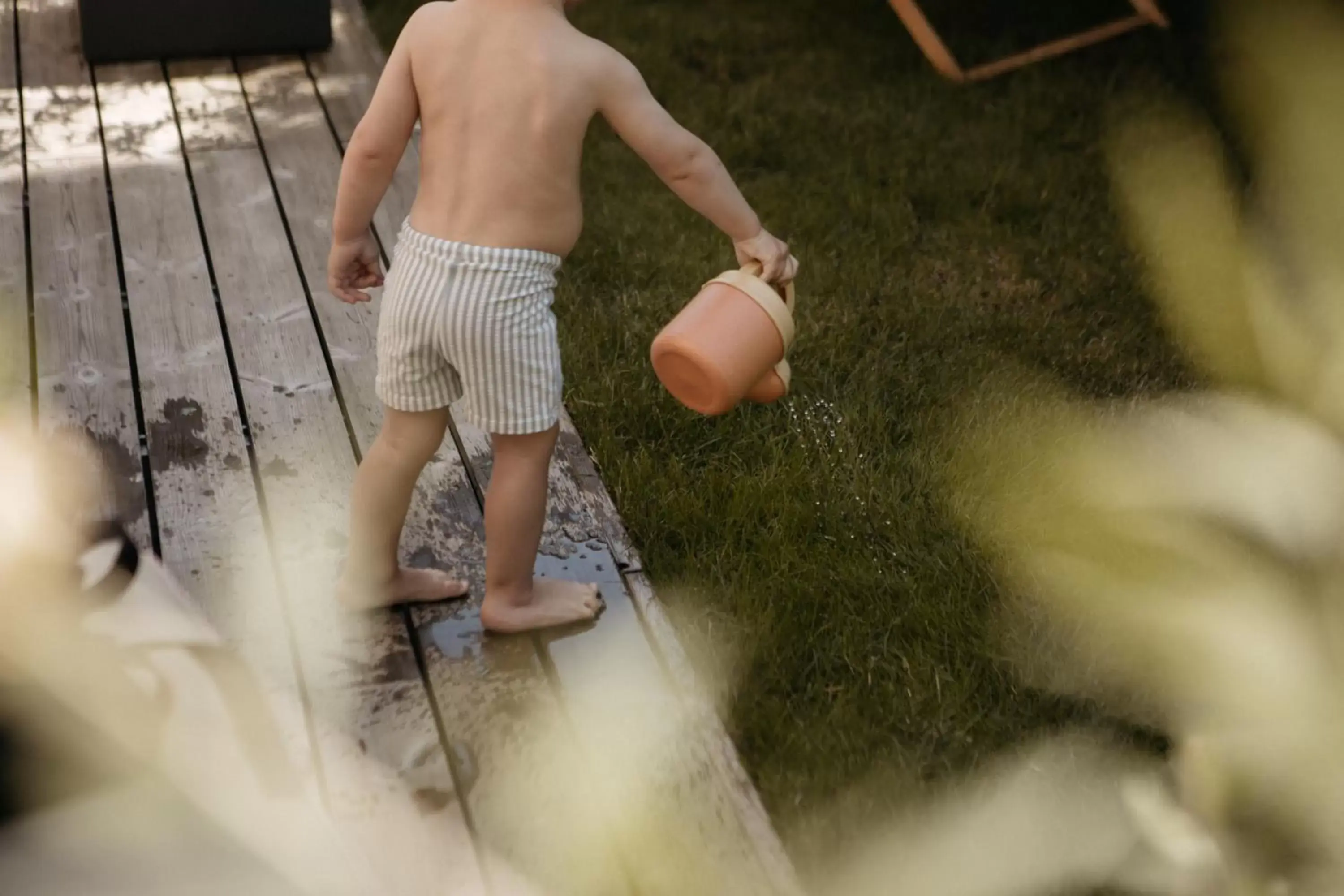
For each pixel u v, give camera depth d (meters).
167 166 3.84
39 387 2.88
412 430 2.11
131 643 1.30
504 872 1.88
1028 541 2.54
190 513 2.54
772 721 2.17
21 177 3.73
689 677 2.24
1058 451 2.81
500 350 1.96
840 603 2.42
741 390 2.02
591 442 2.84
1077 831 1.99
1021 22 5.08
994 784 2.08
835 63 4.79
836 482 2.73
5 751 1.24
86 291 3.24
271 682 2.18
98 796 1.26
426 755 2.07
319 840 1.44
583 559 2.50
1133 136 4.27
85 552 1.32
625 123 1.93
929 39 4.50
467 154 1.91
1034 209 3.93
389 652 2.26
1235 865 1.26
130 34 4.41
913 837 1.99
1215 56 3.87
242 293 3.27
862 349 3.23
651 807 2.00
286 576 2.40
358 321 3.18
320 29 4.58
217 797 1.32
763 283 2.02
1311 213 2.44
